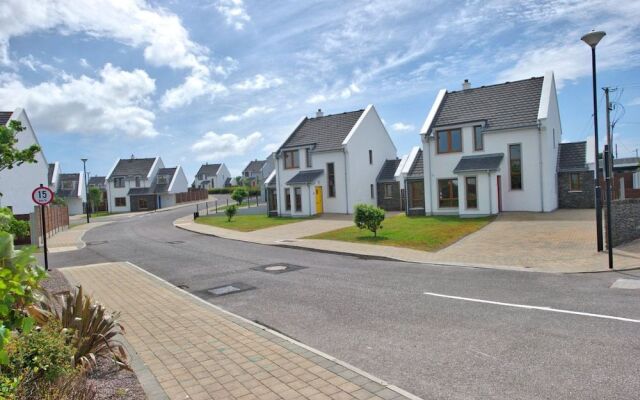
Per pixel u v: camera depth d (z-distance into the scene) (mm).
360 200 35969
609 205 11805
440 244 17359
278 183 38250
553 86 28156
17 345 4137
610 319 7297
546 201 25375
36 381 4105
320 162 36406
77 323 5379
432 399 4758
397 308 8531
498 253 14852
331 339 6895
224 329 7391
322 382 5094
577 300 8633
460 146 27812
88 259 17938
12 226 9086
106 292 10836
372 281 11242
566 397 4695
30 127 29875
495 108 27844
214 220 36500
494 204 25094
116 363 5316
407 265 13602
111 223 41969
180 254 18172
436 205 28656
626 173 30375
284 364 5699
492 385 5043
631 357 5668
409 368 5625
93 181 81875
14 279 3643
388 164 38906
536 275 11352
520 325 7191
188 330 7383
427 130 28594
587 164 26453
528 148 25812
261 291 10594
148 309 8969
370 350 6332
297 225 28672
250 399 4703
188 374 5438
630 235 15375
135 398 4625
